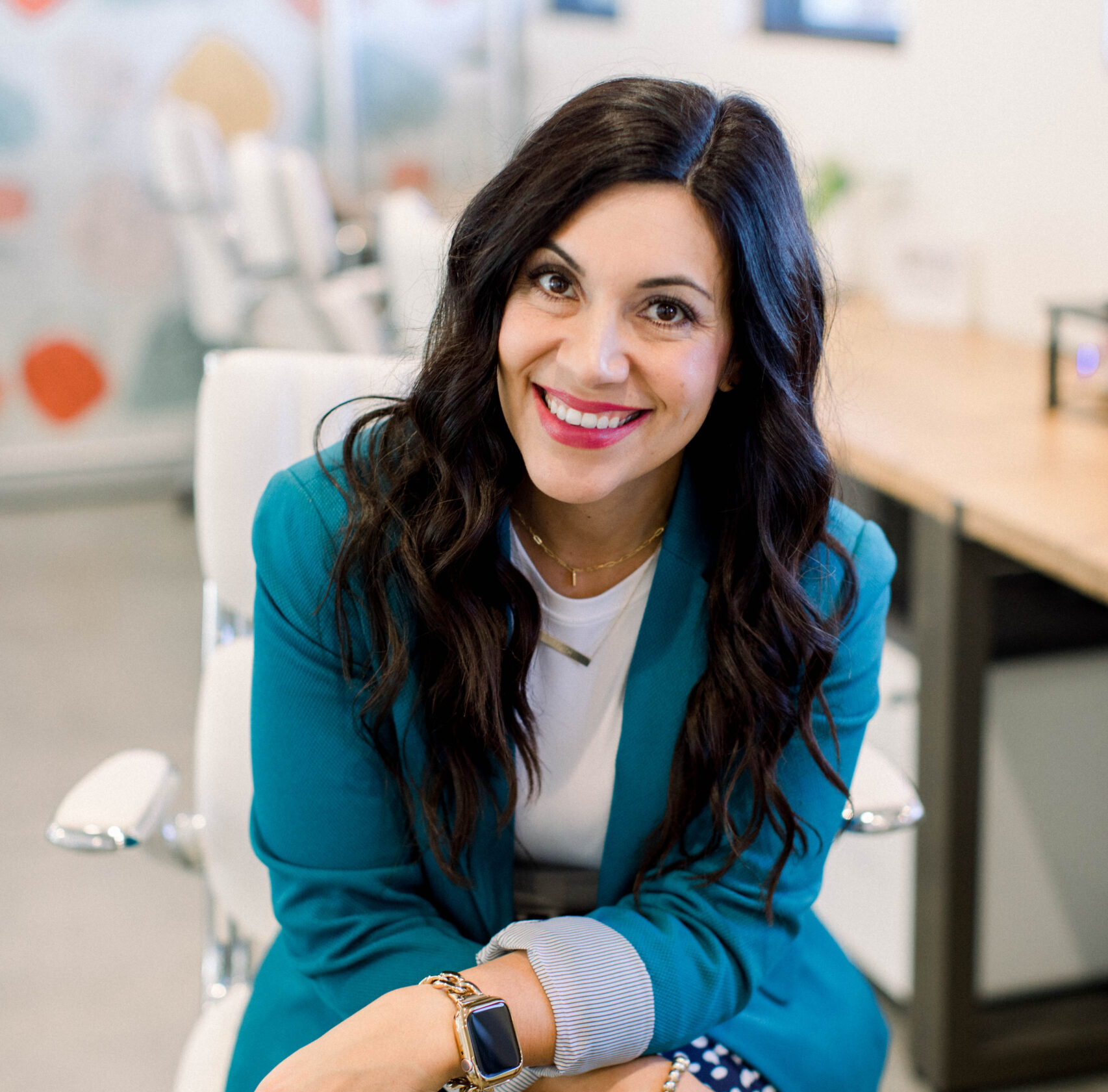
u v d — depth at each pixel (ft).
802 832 3.57
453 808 3.61
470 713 3.43
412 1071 3.03
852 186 10.22
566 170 2.93
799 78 11.30
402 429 3.54
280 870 3.63
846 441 6.34
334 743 3.54
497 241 3.04
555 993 3.16
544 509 3.60
